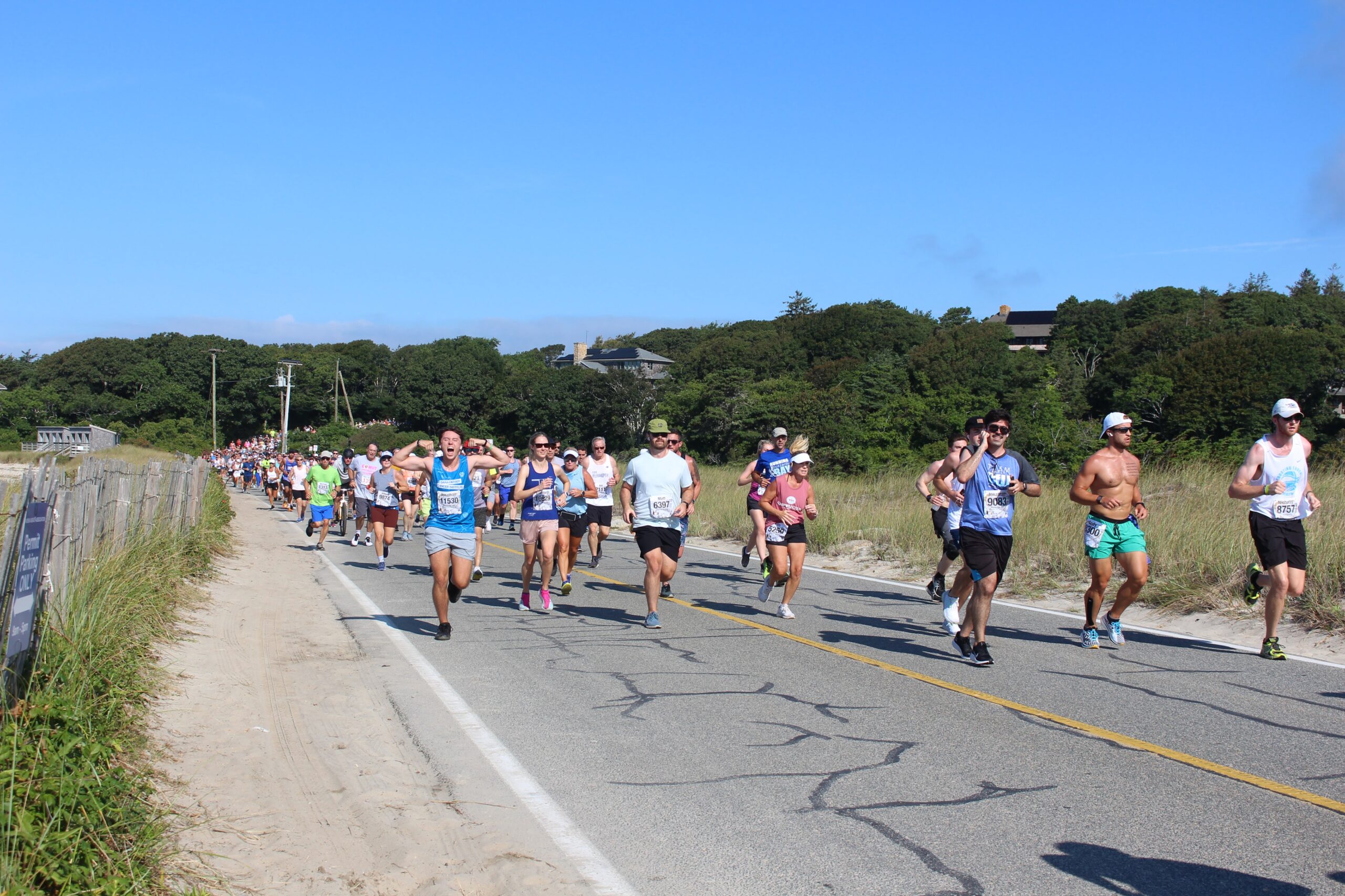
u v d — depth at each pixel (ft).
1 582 15.39
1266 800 14.83
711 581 41.60
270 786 15.66
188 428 297.53
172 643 25.08
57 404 288.51
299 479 84.53
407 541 63.67
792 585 31.48
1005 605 34.22
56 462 20.92
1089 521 26.35
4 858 10.71
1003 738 18.08
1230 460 83.10
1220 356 176.45
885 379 234.17
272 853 13.07
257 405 343.26
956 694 21.44
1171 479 58.70
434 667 24.53
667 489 30.01
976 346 244.83
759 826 14.01
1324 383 172.76
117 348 335.06
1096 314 319.06
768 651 26.37
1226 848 13.08
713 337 452.35
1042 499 50.93
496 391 332.19
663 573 30.22
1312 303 300.61
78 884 11.06
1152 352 242.37
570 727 19.11
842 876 12.32
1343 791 15.23
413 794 15.44
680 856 13.03
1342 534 33.09
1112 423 25.80
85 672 17.40
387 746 17.93
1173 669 23.81
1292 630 27.78
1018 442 160.15
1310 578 29.96
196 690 21.15
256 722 19.15
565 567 36.04
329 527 66.80
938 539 47.29
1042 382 232.53
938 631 29.30
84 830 11.94
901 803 14.88
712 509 68.28
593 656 25.84
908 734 18.42
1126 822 13.97
